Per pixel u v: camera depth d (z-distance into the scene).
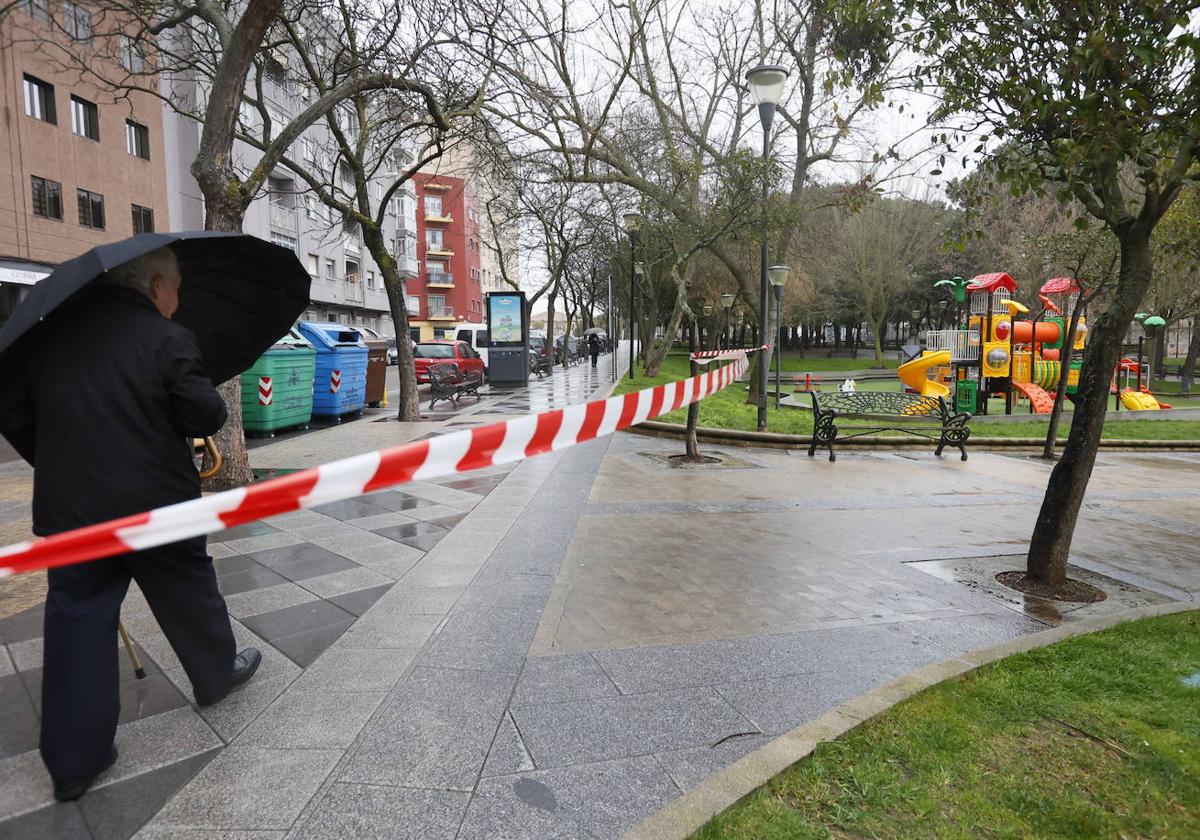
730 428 13.82
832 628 4.18
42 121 21.72
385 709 3.07
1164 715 3.07
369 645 3.73
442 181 57.78
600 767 2.70
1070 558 6.15
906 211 41.81
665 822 2.30
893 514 7.34
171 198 27.39
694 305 42.53
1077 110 4.30
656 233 21.25
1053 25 4.57
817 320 54.06
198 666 2.86
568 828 2.34
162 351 2.51
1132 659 3.65
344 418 14.94
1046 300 20.77
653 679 3.44
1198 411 19.47
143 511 2.45
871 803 2.44
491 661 3.58
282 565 5.04
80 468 2.40
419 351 23.73
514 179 15.02
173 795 2.46
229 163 7.32
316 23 11.22
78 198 23.00
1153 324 23.42
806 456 11.38
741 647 3.86
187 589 2.76
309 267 38.94
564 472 8.97
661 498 7.62
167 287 2.76
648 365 25.83
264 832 2.28
